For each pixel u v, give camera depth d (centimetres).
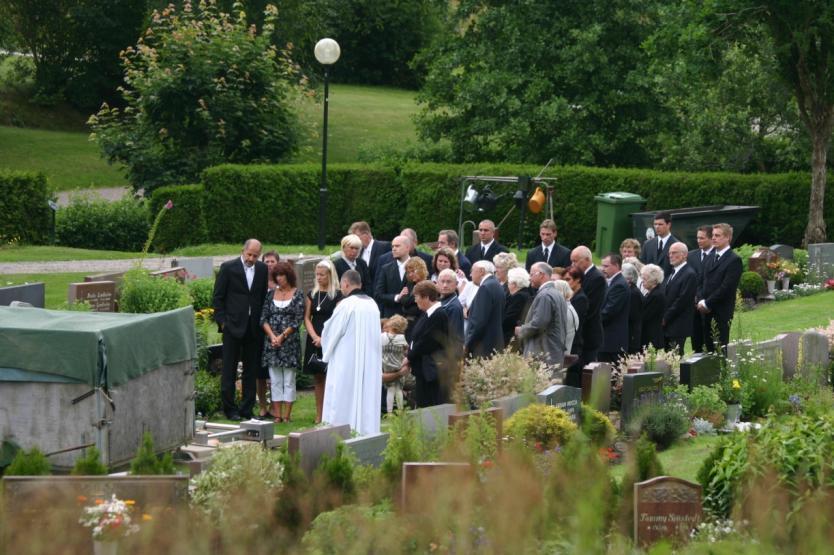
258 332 2752
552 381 2377
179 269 4012
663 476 1620
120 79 12194
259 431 2333
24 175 6419
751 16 5919
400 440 1694
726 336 3234
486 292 2533
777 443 1725
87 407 2069
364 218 7044
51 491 1549
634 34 7769
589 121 7800
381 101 13988
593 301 2719
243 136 7756
